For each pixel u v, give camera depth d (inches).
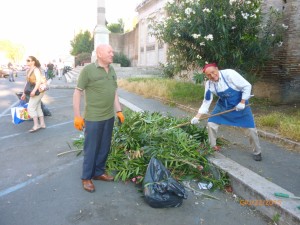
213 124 192.9
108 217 137.6
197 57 327.0
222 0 308.7
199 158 186.2
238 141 229.1
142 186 158.7
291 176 165.9
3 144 247.8
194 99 404.5
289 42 343.0
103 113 158.7
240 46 318.7
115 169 183.8
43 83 287.0
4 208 144.2
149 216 139.0
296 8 333.7
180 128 223.1
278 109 327.0
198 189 166.4
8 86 821.9
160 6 821.2
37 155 219.8
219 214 141.9
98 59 154.6
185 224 133.3
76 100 154.3
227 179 168.1
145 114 252.7
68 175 183.5
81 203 149.6
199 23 311.4
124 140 205.8
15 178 178.9
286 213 127.4
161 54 842.2
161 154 182.4
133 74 865.5
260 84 377.1
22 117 297.4
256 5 311.4
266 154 201.6
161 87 482.3
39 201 151.3
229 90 179.2
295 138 221.1
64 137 267.6
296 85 348.2
